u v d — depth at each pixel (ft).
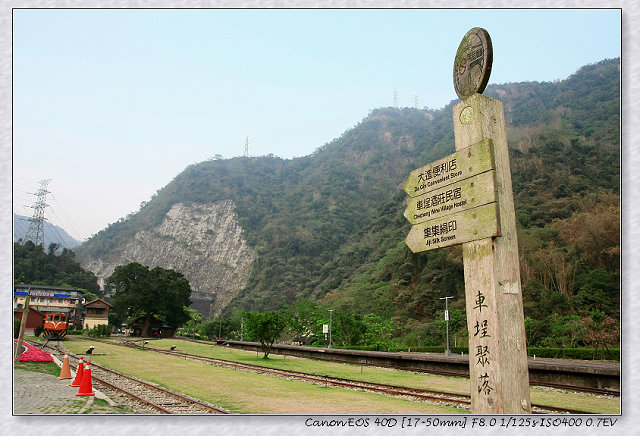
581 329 140.56
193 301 491.72
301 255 551.18
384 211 516.73
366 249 465.06
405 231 424.46
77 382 41.27
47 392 37.01
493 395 16.28
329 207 654.12
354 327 171.83
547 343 152.97
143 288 253.44
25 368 54.49
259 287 513.04
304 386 48.78
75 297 261.65
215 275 581.12
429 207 20.71
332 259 544.62
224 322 273.54
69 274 342.85
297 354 111.34
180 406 33.71
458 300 256.52
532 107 545.85
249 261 583.58
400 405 35.83
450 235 19.21
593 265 228.84
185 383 49.32
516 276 17.28
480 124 18.38
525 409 16.25
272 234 598.75
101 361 78.07
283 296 476.95
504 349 16.44
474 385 17.22
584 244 235.40
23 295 196.54
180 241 625.00
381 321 183.73
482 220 17.58
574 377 51.75
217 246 619.26
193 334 309.22
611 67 526.57
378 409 33.58
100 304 254.88
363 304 295.89
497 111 18.95
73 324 235.61
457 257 278.67
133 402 34.27
